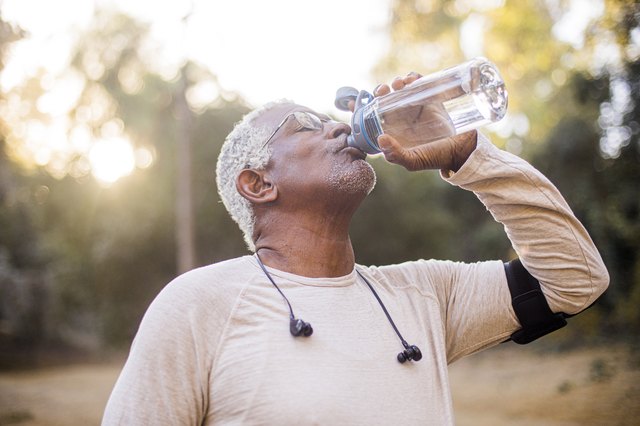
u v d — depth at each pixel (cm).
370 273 195
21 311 2005
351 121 190
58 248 2306
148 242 2216
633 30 1047
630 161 1348
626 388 1038
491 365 1579
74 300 2323
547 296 195
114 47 2059
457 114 193
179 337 168
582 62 1373
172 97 2089
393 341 178
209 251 2188
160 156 2205
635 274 1398
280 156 191
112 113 2180
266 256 187
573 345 1515
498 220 199
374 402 165
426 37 2066
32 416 1119
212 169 2148
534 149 1797
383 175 2195
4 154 1991
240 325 171
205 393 168
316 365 165
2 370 1875
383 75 2164
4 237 2095
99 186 2281
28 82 1989
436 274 204
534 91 1986
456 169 195
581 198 1555
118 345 2270
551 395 1111
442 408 178
